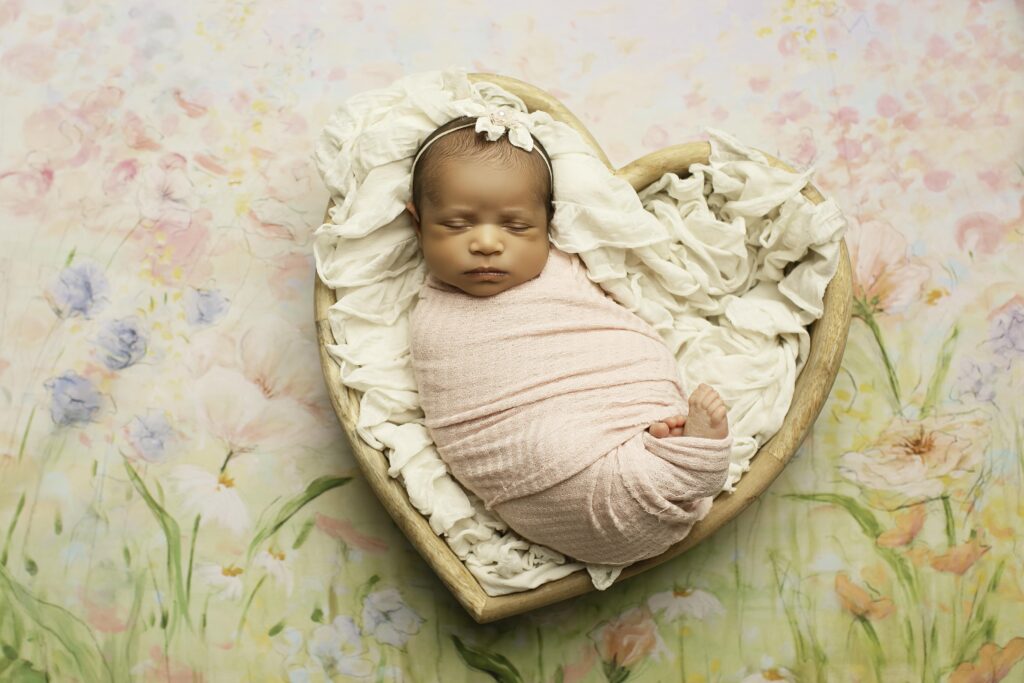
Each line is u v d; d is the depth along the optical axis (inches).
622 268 45.8
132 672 47.5
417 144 44.8
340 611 48.0
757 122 53.9
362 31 53.7
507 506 42.3
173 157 51.9
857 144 53.6
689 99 54.1
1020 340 51.7
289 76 53.0
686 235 46.4
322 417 49.8
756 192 46.1
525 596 42.8
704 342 47.1
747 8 54.6
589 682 47.9
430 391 43.1
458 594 42.2
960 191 53.2
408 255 46.4
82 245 50.8
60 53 52.7
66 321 50.1
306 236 51.5
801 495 49.8
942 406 50.9
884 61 54.4
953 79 54.3
